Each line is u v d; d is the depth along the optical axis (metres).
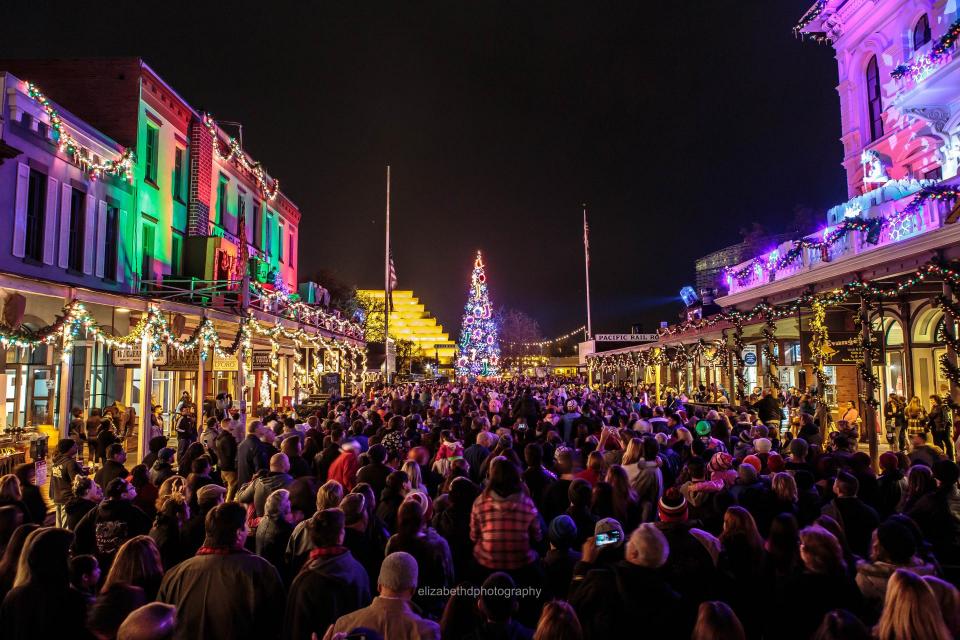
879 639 3.27
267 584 4.30
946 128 17.81
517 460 7.87
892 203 15.86
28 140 17.53
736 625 3.33
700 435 11.93
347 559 4.48
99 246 20.67
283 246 41.78
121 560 4.32
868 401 13.84
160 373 25.53
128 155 21.89
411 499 5.44
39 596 3.75
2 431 14.09
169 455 8.91
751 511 6.46
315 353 37.19
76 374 20.73
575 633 3.29
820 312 16.06
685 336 28.69
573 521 5.48
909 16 20.78
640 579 4.11
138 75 22.95
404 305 145.00
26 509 6.38
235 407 20.30
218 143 30.23
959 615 3.62
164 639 3.07
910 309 17.27
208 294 24.56
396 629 3.68
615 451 9.35
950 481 6.48
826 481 7.58
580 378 59.03
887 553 4.41
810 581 4.20
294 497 6.45
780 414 16.92
